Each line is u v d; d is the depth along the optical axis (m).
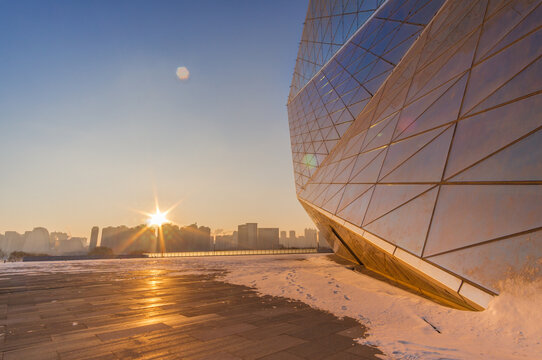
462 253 5.45
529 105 5.30
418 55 12.10
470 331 4.59
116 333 4.95
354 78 20.02
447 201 6.33
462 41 8.88
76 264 22.02
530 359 3.46
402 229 7.38
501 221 5.00
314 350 4.08
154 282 11.57
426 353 3.83
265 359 3.76
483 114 6.36
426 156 7.76
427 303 6.51
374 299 7.29
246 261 23.81
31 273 15.17
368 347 4.18
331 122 22.00
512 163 5.19
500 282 4.67
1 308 6.99
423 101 9.39
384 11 19.19
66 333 4.97
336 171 15.59
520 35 6.33
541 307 4.05
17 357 3.89
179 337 4.72
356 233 9.56
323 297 8.02
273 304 7.34
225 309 6.81
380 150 10.92
